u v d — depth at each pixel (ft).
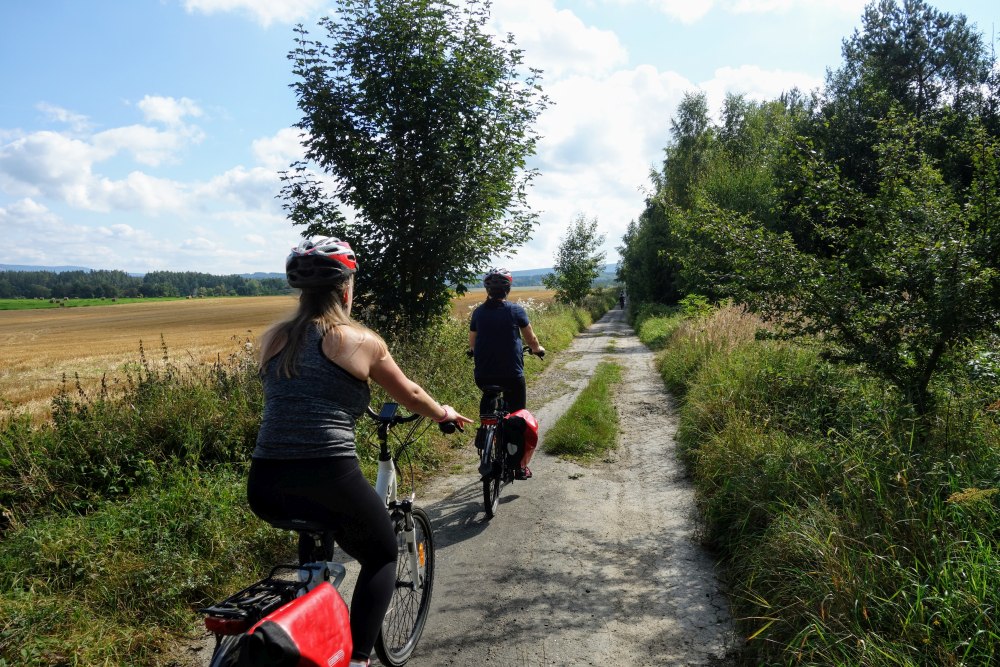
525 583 12.85
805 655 8.79
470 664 10.09
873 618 8.96
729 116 118.93
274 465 7.01
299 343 7.19
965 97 74.08
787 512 12.71
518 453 17.44
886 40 77.25
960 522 10.04
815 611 9.52
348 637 6.61
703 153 115.14
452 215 31.50
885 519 10.73
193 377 21.84
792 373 21.85
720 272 18.95
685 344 41.09
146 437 18.10
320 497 7.03
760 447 16.70
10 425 17.10
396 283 33.53
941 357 15.58
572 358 55.57
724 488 15.28
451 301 36.63
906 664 7.72
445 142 31.86
